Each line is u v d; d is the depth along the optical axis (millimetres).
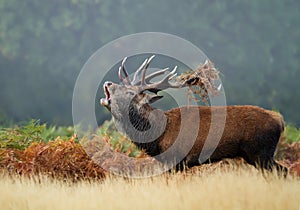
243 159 32531
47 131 38000
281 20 79750
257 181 27531
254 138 29734
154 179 29438
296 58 80812
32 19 77750
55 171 30875
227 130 29828
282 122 30359
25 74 79250
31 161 30781
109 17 75875
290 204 24047
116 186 27781
